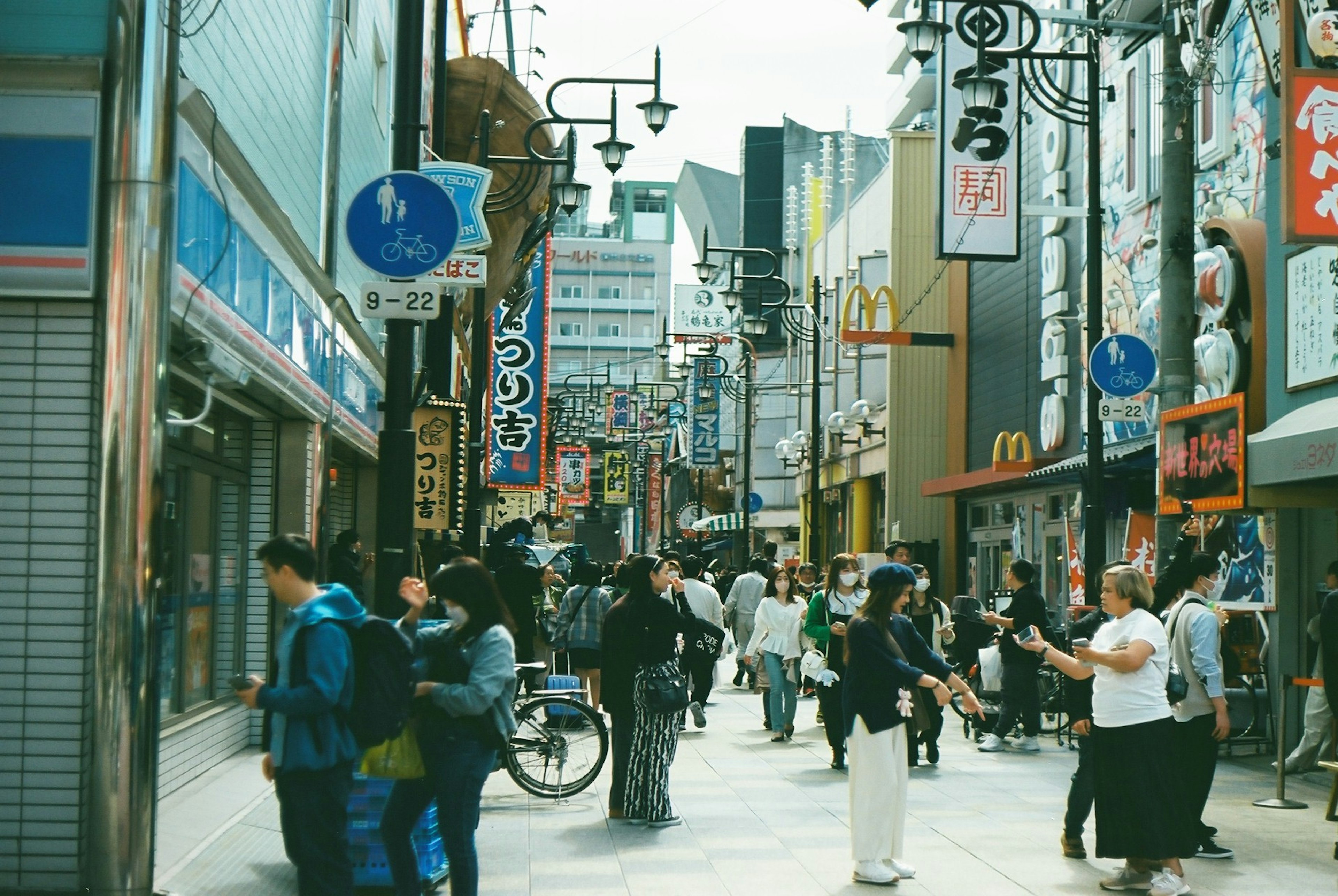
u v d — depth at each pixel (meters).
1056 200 24.33
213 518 11.05
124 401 6.87
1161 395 13.16
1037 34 13.88
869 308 32.25
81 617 6.94
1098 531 14.19
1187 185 12.88
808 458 45.75
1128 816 7.62
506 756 10.77
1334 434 11.00
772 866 8.54
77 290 6.95
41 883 6.86
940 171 19.39
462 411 15.00
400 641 5.62
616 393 69.31
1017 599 14.31
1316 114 10.42
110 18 7.02
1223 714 8.67
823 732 15.98
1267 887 8.01
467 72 18.55
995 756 13.96
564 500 62.78
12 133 6.97
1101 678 7.80
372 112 16.84
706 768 12.84
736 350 59.69
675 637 9.93
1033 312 26.59
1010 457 25.30
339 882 5.50
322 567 12.74
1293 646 13.67
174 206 7.05
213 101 8.66
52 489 6.98
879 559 31.06
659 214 134.62
